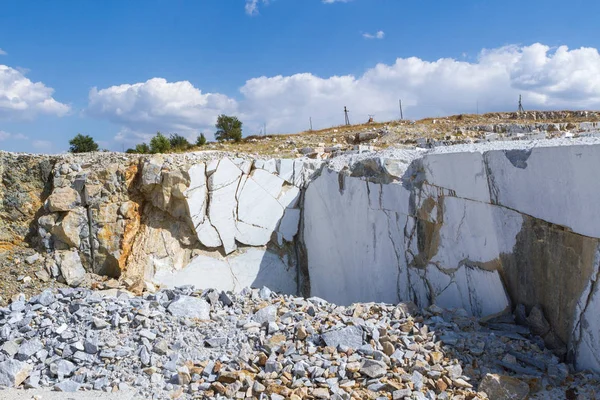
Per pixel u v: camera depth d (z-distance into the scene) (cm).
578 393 342
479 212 482
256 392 369
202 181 807
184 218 818
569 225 386
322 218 784
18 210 811
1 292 714
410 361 385
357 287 678
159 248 798
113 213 801
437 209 544
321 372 379
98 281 767
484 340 407
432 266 549
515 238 442
